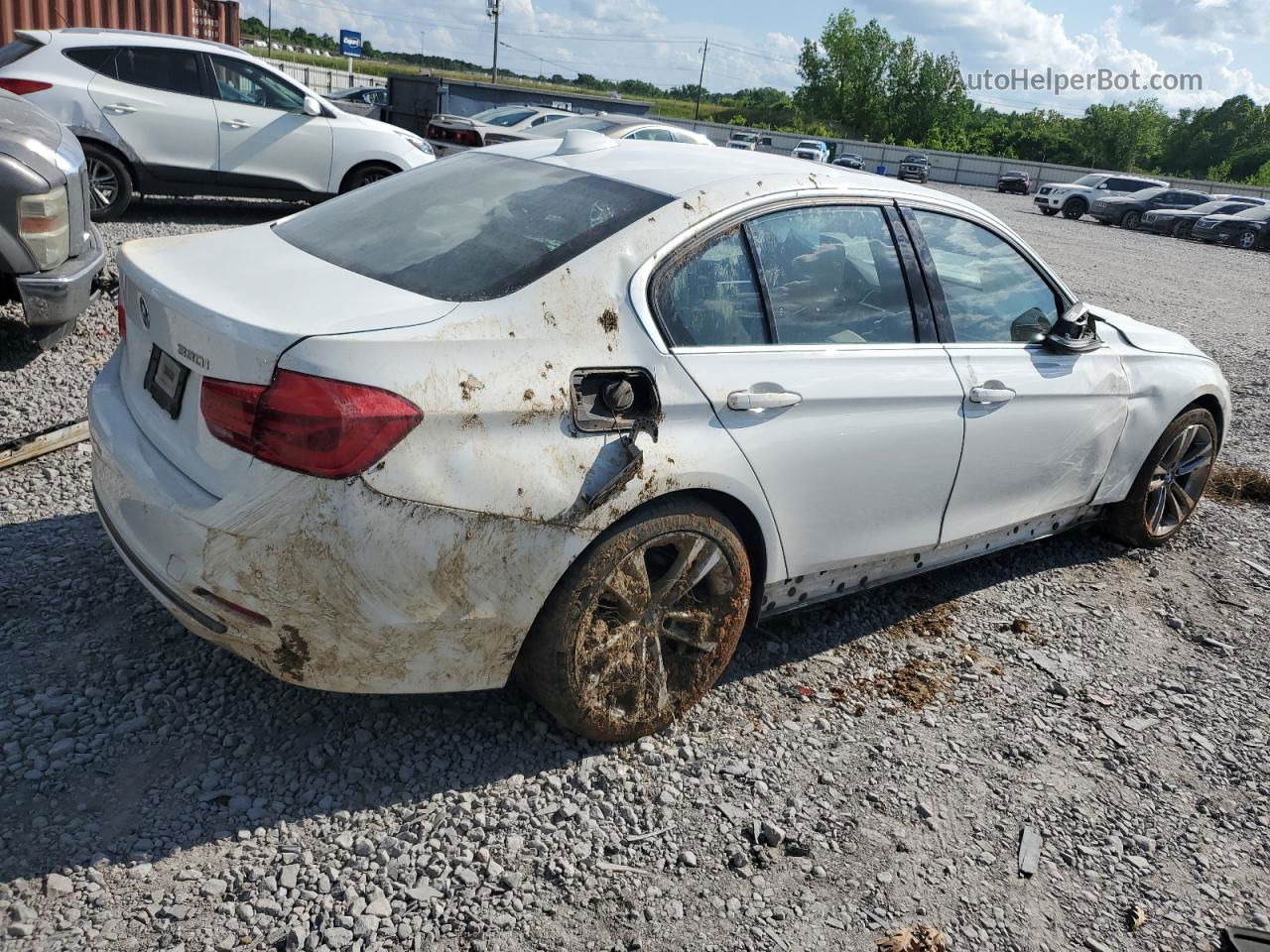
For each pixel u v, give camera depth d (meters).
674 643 3.02
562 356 2.49
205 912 2.19
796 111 109.44
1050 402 3.82
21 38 8.68
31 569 3.37
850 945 2.37
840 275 3.19
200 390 2.34
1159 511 4.78
